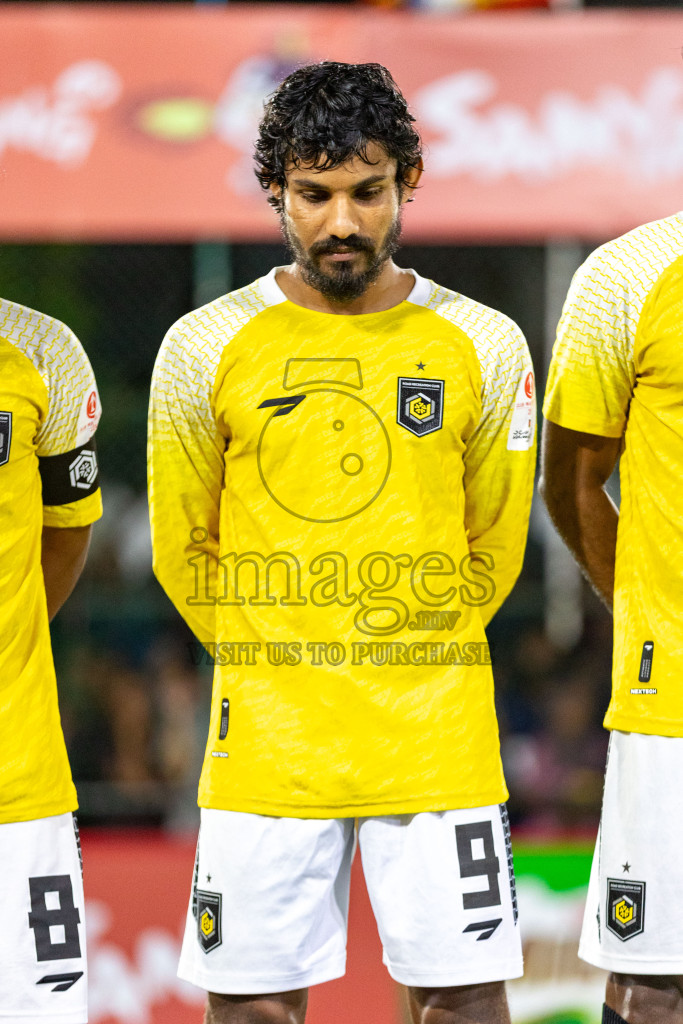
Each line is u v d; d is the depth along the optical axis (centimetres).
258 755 902
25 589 934
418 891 896
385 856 905
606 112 1597
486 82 1599
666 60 1602
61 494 1010
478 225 1598
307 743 892
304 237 891
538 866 1485
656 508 909
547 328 2027
